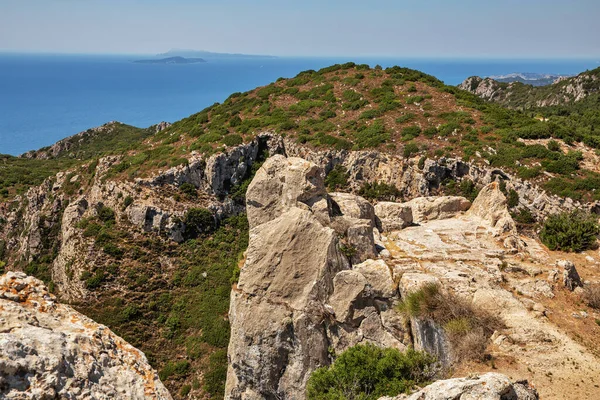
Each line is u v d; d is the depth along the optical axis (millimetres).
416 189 46438
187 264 43375
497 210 23406
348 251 18891
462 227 23219
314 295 17875
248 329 18562
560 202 37094
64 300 39219
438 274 17547
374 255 19469
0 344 4809
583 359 13031
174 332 36125
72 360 5406
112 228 45438
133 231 45250
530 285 17047
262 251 19047
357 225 19750
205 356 33562
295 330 17906
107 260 41688
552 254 20547
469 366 12961
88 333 6059
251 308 18703
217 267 42688
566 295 16641
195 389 31047
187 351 34312
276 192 21734
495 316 14930
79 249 43375
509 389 8758
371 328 17062
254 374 18641
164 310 38250
